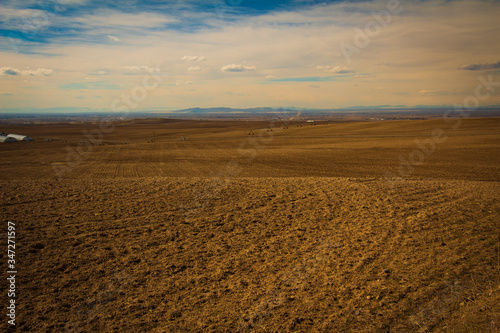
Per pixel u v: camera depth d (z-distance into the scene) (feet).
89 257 27.02
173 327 19.38
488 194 41.47
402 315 19.16
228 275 24.99
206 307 21.20
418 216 34.53
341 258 26.78
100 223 33.58
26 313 20.22
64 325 19.49
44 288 22.81
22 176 112.27
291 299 21.62
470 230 30.27
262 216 36.27
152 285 23.67
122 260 26.91
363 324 18.66
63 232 30.96
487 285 21.29
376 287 22.21
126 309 21.06
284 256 27.66
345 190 44.50
